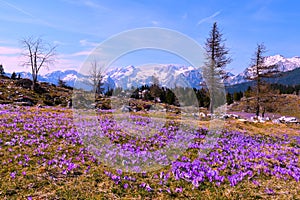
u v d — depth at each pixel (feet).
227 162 48.88
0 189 32.83
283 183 40.98
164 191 35.86
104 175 39.81
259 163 50.14
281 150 63.46
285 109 363.15
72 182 36.40
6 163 41.06
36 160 43.27
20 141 52.95
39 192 32.94
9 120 73.51
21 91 218.79
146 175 41.52
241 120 125.08
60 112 108.06
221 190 36.70
